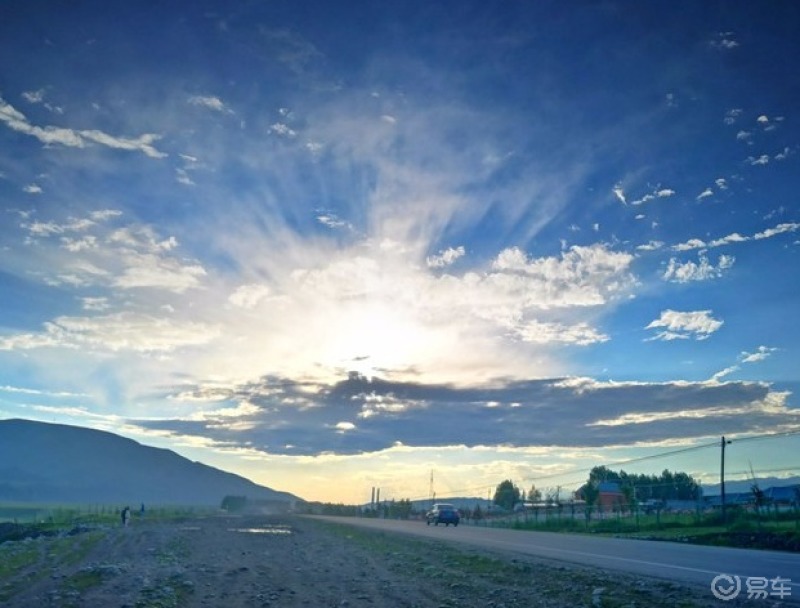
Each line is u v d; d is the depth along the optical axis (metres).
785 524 37.78
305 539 40.81
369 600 16.25
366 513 125.25
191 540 39.50
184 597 17.05
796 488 45.91
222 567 23.84
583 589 16.08
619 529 45.97
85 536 44.25
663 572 18.77
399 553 29.22
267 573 21.95
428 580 19.67
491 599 15.75
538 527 55.44
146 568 23.31
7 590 19.30
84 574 21.61
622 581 16.69
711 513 47.44
